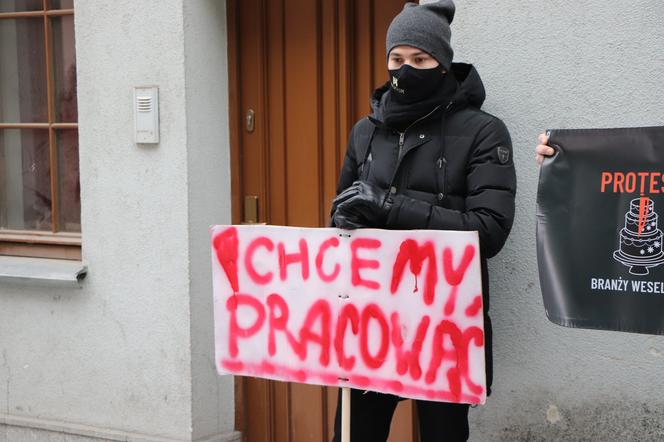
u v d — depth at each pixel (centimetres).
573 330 362
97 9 462
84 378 479
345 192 311
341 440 324
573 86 356
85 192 471
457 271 292
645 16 342
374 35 429
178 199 447
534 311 368
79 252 497
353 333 308
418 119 317
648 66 343
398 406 425
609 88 350
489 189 307
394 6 422
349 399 311
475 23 371
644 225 276
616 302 281
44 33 516
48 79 513
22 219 530
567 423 366
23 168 528
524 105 364
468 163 313
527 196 366
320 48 442
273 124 456
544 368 368
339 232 308
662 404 349
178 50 441
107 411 474
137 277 461
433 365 297
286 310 318
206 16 451
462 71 333
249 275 323
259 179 461
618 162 279
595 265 283
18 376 498
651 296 277
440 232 293
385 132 328
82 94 469
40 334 490
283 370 320
